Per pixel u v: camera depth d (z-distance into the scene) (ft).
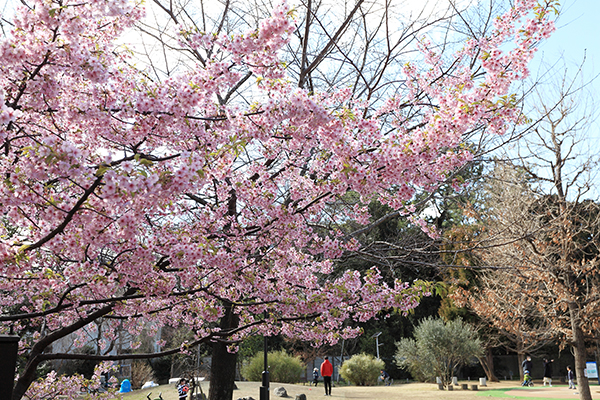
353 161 10.96
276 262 15.48
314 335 18.79
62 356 14.14
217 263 12.74
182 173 8.52
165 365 88.07
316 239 16.14
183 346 15.72
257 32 10.53
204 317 16.30
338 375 97.45
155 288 12.53
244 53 10.69
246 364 84.89
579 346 42.70
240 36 10.53
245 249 14.97
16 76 9.77
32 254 12.01
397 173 10.90
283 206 13.93
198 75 11.09
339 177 11.37
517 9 13.43
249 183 14.46
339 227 24.38
